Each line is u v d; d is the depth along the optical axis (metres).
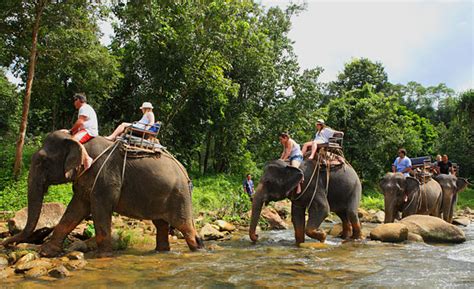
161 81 18.17
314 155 8.58
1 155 16.39
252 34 21.17
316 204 8.23
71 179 6.10
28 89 14.20
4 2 14.07
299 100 25.00
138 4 17.16
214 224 10.58
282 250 7.25
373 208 20.11
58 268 5.04
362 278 5.04
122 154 6.45
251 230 8.03
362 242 8.23
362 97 30.27
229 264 5.88
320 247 7.61
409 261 6.14
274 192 8.09
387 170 34.31
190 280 4.92
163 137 19.55
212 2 17.61
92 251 6.68
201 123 21.58
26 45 15.42
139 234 8.16
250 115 24.39
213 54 18.45
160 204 6.73
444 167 15.08
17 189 12.91
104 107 21.30
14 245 6.55
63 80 19.92
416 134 32.78
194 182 19.81
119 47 20.55
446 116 57.75
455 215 17.97
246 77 22.81
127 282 4.80
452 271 5.42
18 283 4.67
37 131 24.28
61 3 14.84
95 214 6.18
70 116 23.19
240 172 24.03
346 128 28.67
